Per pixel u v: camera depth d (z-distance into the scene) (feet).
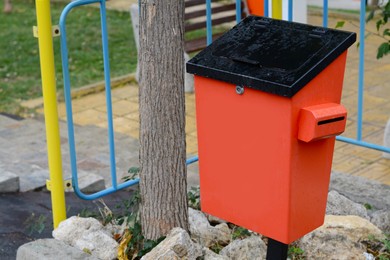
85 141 26.50
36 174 21.61
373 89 29.81
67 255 13.42
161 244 13.07
